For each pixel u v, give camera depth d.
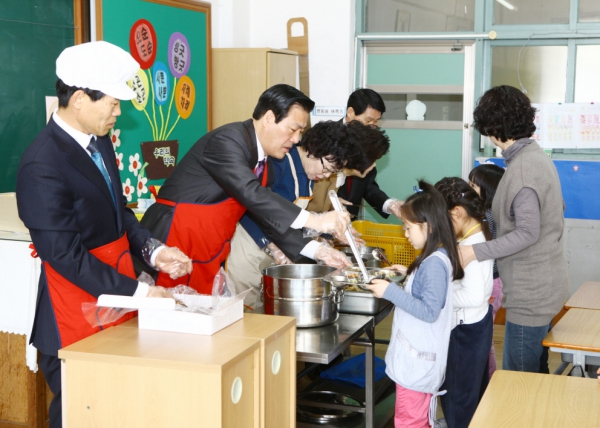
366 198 3.93
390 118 5.29
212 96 4.75
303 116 2.43
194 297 2.03
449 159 5.20
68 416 1.78
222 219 2.58
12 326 2.69
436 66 5.13
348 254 3.17
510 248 2.44
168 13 4.18
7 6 3.15
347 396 3.27
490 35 4.95
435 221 2.37
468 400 2.65
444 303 2.36
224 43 4.99
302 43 5.16
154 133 4.10
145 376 1.70
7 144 3.20
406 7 5.15
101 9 3.62
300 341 2.28
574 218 4.80
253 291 2.91
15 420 2.88
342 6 5.09
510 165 2.54
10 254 2.66
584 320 2.65
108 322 1.98
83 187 1.97
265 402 1.91
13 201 2.70
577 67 4.89
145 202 3.87
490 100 2.58
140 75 3.93
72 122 1.98
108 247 2.09
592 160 4.72
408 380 2.38
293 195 2.85
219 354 1.71
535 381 1.94
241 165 2.39
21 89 3.25
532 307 2.52
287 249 2.45
